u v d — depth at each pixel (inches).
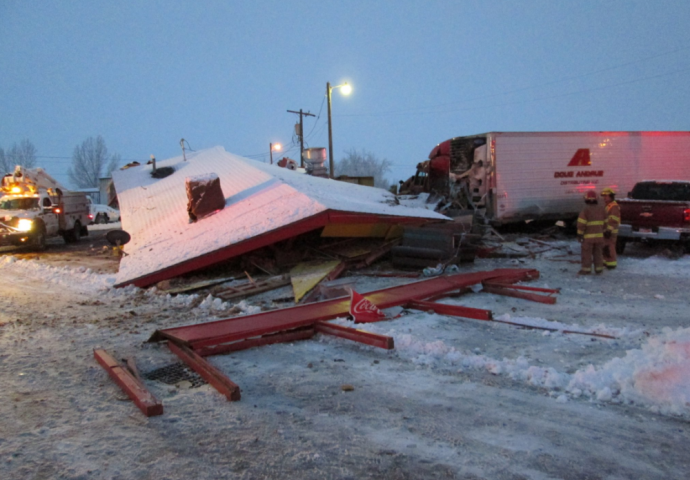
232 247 418.6
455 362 216.8
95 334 277.4
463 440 148.4
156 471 132.4
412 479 127.7
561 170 709.9
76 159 3334.2
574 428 155.8
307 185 580.1
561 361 218.2
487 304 333.7
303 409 172.4
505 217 684.7
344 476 129.3
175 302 366.9
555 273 450.6
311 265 454.9
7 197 773.3
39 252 756.0
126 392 186.7
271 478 128.8
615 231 445.4
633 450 141.9
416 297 326.0
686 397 166.4
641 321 289.1
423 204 810.8
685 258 503.2
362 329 265.0
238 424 160.9
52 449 144.5
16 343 259.6
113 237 470.9
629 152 746.2
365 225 493.4
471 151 704.4
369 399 180.5
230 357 233.5
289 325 262.8
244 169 659.4
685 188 553.6
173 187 711.7
